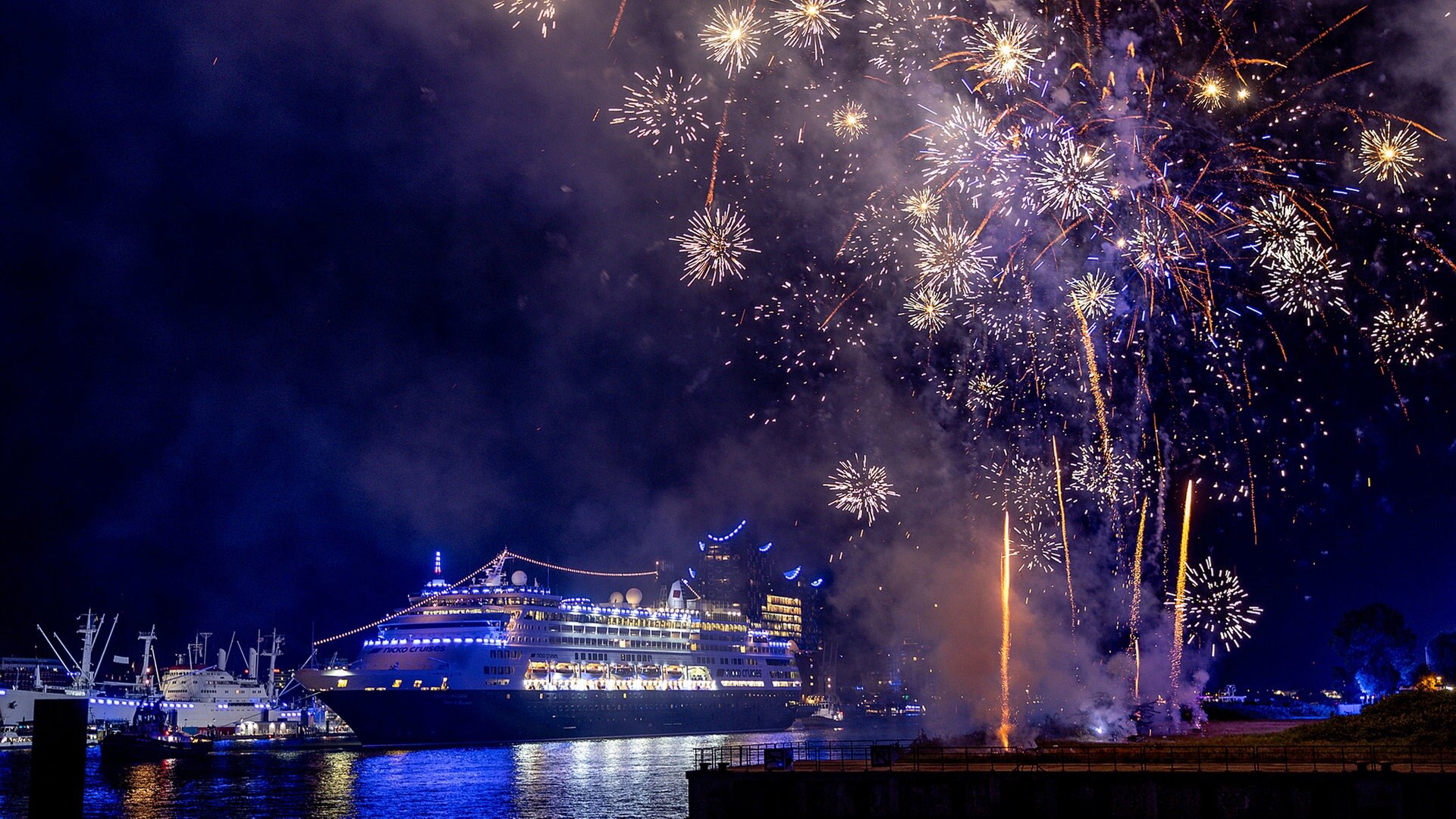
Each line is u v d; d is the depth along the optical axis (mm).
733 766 61250
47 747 34125
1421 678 113625
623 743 174750
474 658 165000
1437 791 46594
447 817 88500
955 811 52750
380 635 171500
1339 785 47938
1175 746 61688
